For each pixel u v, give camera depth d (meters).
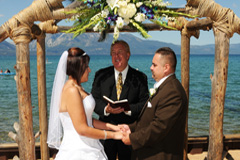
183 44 3.85
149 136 2.38
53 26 3.63
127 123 3.25
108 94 3.29
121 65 3.21
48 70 55.12
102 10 2.69
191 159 4.35
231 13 2.92
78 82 2.55
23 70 3.00
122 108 2.91
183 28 3.73
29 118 3.10
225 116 13.65
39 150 4.30
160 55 2.46
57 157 2.58
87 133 2.48
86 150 2.55
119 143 3.25
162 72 2.47
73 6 2.90
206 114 13.77
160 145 2.44
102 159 2.69
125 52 3.20
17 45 2.97
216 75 3.04
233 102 18.94
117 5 2.58
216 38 3.01
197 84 31.75
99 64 80.06
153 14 2.73
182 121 2.45
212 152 3.14
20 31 2.92
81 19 2.82
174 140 2.46
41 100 3.83
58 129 2.68
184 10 2.94
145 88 3.36
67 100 2.46
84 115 2.48
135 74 3.35
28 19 2.94
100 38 2.83
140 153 2.55
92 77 35.12
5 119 12.66
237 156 4.29
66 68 2.53
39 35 3.62
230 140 4.55
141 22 2.77
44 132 3.88
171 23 3.63
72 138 2.55
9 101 19.33
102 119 3.31
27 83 3.04
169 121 2.32
